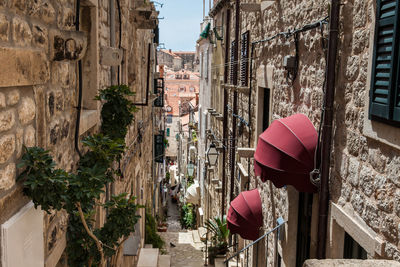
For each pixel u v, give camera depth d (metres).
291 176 4.12
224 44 13.43
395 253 2.72
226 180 12.48
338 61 3.86
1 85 1.85
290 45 5.47
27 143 2.31
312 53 4.55
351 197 3.50
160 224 17.19
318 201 4.21
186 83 58.19
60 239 3.05
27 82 2.21
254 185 7.86
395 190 2.75
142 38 10.85
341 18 3.78
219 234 11.69
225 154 12.66
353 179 3.46
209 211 17.31
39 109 2.55
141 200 10.56
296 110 5.19
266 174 4.28
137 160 9.11
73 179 2.54
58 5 2.94
